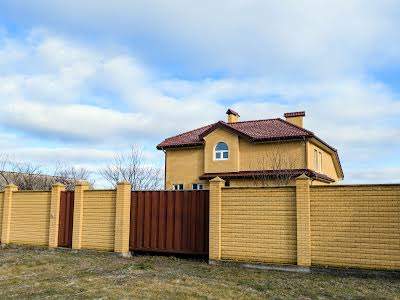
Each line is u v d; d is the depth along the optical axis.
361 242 9.61
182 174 24.20
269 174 20.48
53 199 14.15
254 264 10.68
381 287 8.34
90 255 12.85
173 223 12.45
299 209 10.30
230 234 11.17
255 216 10.91
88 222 13.43
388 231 9.38
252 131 23.02
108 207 13.19
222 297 7.38
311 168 21.50
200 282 8.69
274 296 7.59
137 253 13.04
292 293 7.84
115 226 12.88
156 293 7.62
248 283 8.71
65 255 12.79
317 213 10.13
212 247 11.31
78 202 13.64
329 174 26.59
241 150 22.31
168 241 12.44
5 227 14.98
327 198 10.07
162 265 11.03
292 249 10.38
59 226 13.98
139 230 12.88
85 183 13.83
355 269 9.56
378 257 9.41
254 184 20.98
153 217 12.76
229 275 9.62
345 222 9.82
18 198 15.00
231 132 22.39
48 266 10.66
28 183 28.50
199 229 12.03
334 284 8.62
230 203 11.28
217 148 22.95
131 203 13.14
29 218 14.66
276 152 21.39
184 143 24.05
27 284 8.44
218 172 22.47
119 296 7.39
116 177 33.44
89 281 8.73
